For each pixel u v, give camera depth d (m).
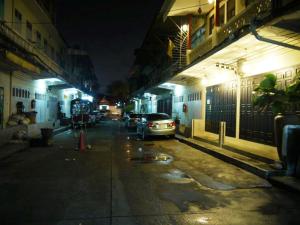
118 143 19.42
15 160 12.91
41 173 10.30
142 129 22.22
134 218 6.07
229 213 6.38
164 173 10.30
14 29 20.41
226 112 17.14
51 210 6.56
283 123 9.55
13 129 17.19
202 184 8.79
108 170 10.82
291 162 9.28
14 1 20.55
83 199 7.34
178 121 25.77
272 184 8.83
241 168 11.12
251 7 13.82
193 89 24.09
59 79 26.19
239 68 14.76
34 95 24.88
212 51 13.78
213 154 14.11
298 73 9.91
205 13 22.09
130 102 77.75
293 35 9.78
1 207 6.76
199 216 6.19
